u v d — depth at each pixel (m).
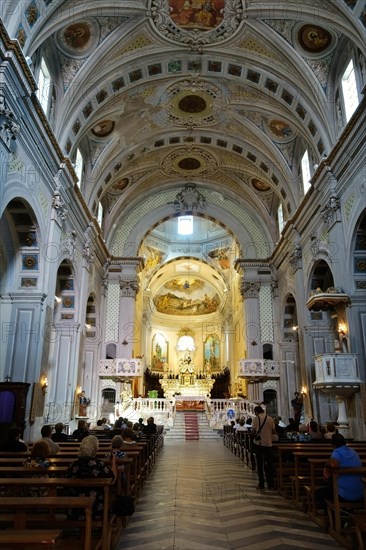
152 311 37.28
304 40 13.62
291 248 19.02
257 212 24.23
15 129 9.73
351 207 12.87
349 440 9.80
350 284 12.81
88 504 3.22
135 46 14.54
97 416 21.09
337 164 13.50
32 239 12.35
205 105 18.25
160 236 31.64
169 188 24.59
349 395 12.45
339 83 14.00
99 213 22.14
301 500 6.55
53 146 12.62
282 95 15.87
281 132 18.11
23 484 3.94
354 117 11.65
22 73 9.77
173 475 9.59
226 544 4.82
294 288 19.27
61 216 13.87
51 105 13.55
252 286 23.59
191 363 37.69
